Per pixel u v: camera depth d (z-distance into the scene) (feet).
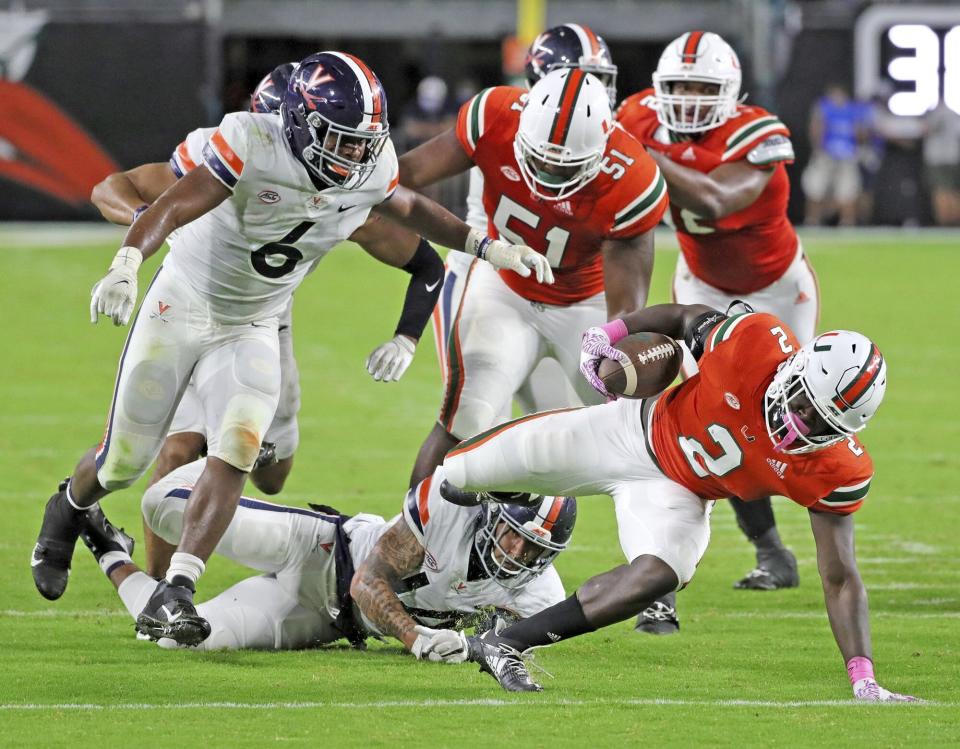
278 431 63.72
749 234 71.82
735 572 70.54
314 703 46.70
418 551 51.96
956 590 65.62
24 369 117.70
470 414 62.23
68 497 55.62
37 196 204.23
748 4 220.23
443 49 228.43
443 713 45.75
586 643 56.75
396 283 168.86
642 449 49.21
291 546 53.83
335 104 49.11
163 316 53.42
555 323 63.93
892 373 123.95
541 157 56.65
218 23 208.95
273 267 53.16
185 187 49.70
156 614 49.60
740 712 46.21
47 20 199.11
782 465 47.01
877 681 50.78
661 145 69.21
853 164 215.10
